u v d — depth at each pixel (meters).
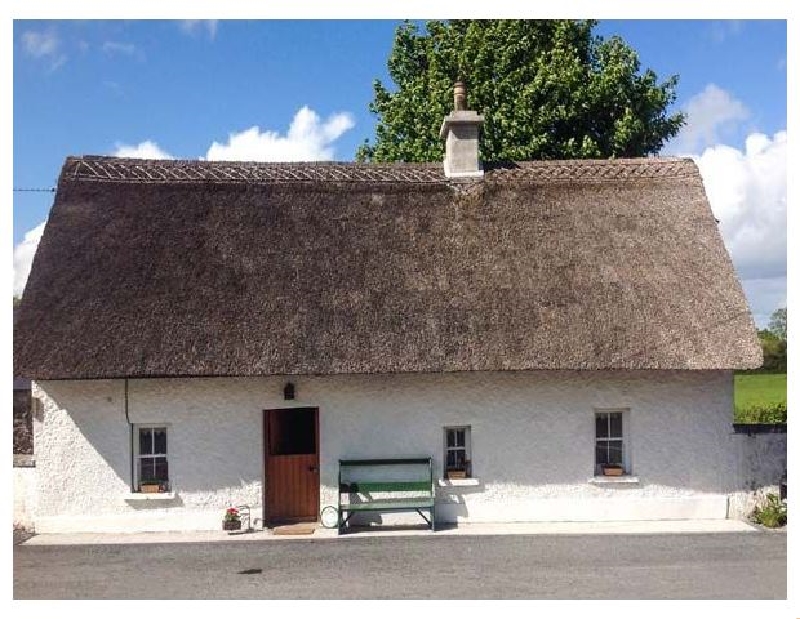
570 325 12.83
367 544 11.88
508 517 13.16
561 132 22.28
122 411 12.80
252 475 12.92
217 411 12.92
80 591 9.75
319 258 13.62
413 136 23.66
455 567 10.59
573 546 11.61
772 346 42.47
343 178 15.03
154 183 14.60
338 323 12.70
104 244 13.52
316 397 13.04
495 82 22.06
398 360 12.34
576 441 13.25
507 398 13.23
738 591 9.49
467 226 14.36
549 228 14.34
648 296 13.30
